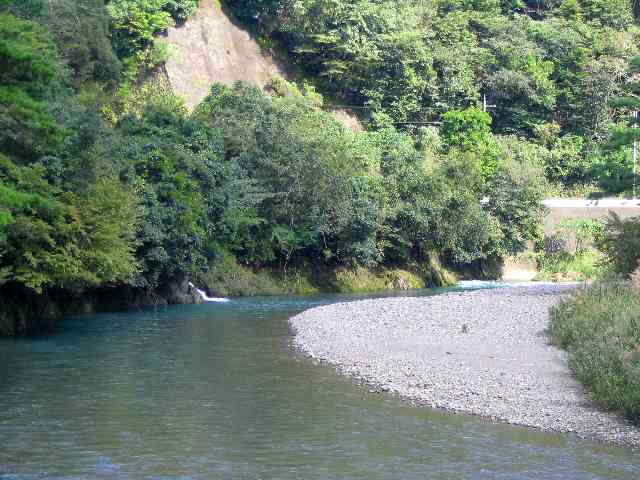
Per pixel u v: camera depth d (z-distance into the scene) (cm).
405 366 2005
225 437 1399
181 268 3934
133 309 3759
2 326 2789
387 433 1422
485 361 2047
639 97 3869
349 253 5325
